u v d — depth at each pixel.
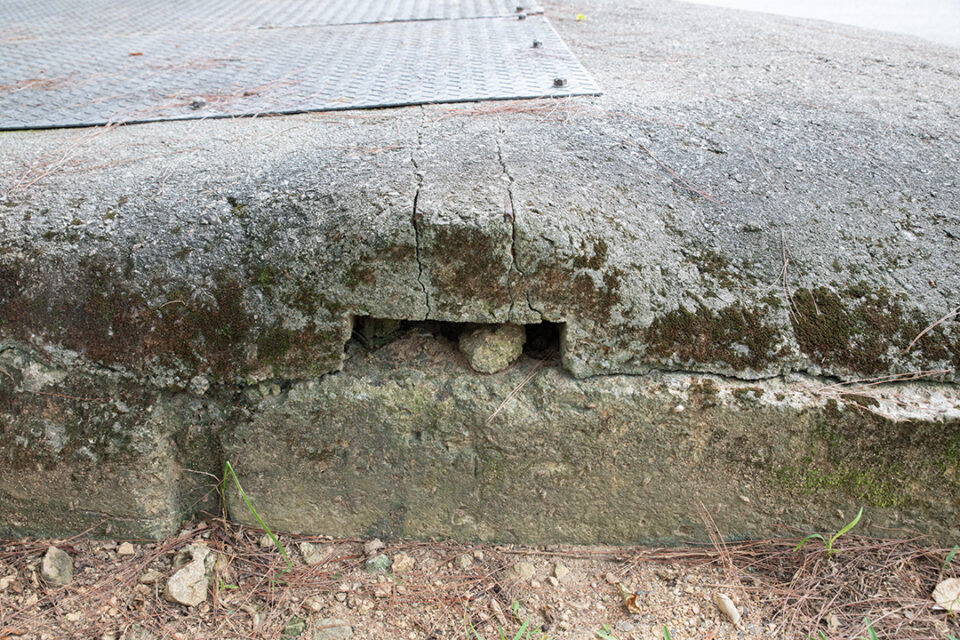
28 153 2.11
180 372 1.78
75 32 3.67
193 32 3.63
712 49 3.36
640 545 1.93
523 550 1.93
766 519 1.87
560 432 1.79
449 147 2.03
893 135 2.27
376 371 1.83
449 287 1.72
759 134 2.24
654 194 1.93
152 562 1.87
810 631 1.71
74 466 1.83
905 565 1.84
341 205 1.75
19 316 1.78
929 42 3.70
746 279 1.80
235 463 1.87
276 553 1.91
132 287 1.75
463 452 1.83
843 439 1.75
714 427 1.76
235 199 1.82
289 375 1.79
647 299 1.74
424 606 1.78
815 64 3.06
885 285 1.81
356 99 2.52
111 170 1.99
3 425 1.83
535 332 1.90
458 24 3.58
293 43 3.34
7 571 1.85
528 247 1.68
